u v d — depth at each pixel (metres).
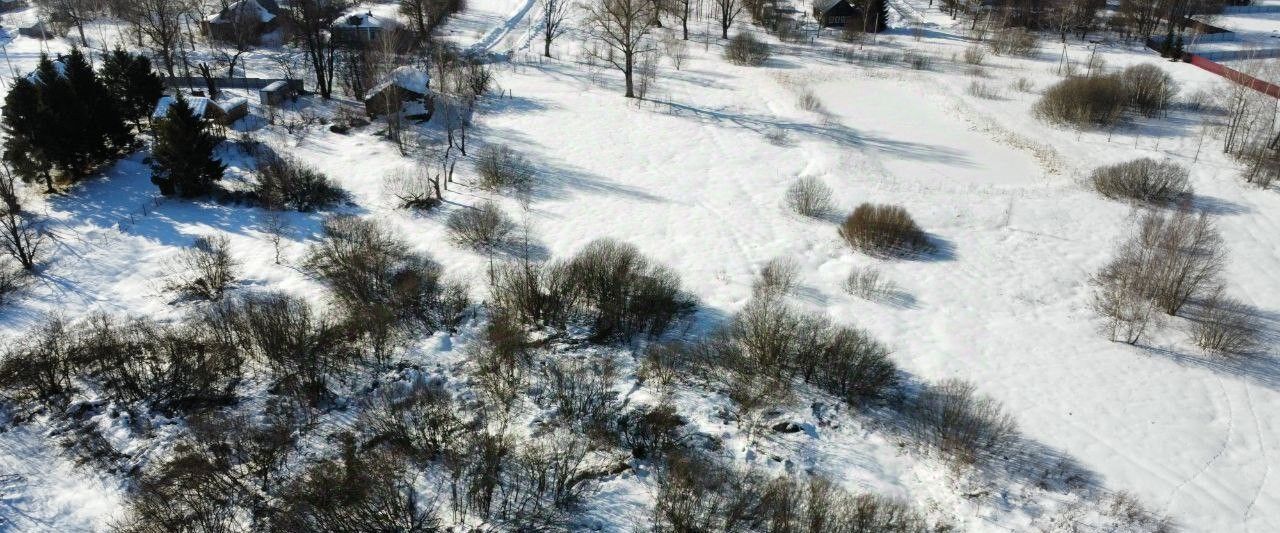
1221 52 73.94
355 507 20.45
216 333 28.00
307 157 47.78
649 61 70.31
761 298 32.06
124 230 37.75
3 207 38.72
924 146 52.28
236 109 51.25
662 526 20.67
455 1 90.19
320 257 35.19
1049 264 36.34
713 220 40.56
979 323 31.42
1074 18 85.38
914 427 25.00
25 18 80.06
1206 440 25.31
